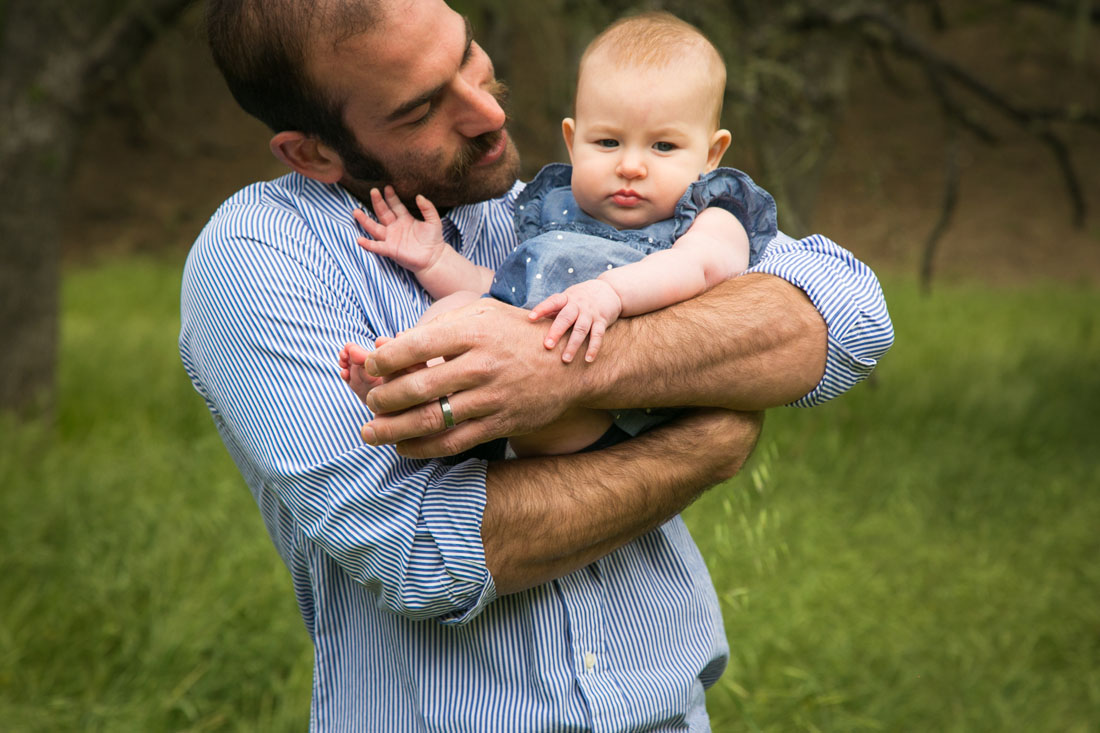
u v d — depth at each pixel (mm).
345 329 1761
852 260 1962
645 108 1943
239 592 4250
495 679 1768
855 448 6137
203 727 3617
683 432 1784
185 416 6805
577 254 1832
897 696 3865
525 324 1630
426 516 1621
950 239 16516
